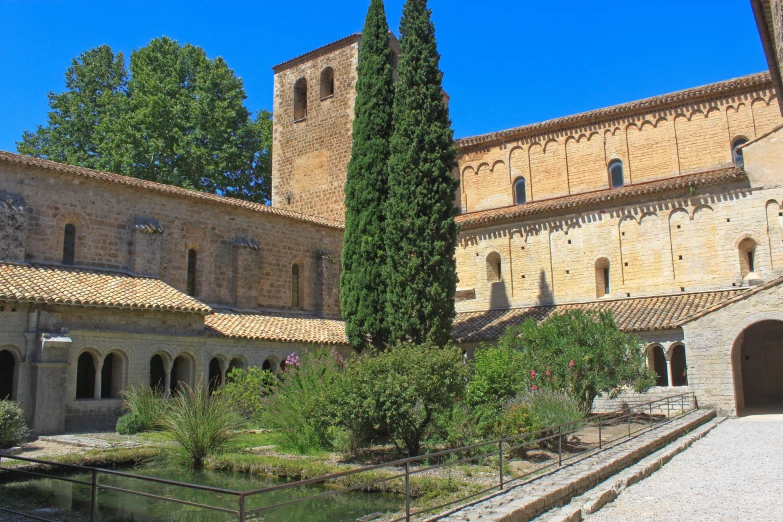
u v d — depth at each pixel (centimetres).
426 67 2680
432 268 2506
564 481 1120
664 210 3070
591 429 2047
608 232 3203
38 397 2017
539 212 3369
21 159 2373
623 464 1381
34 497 1352
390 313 2512
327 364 2189
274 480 1505
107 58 4875
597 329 2158
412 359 1597
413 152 2586
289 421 1827
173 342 2431
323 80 4097
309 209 3991
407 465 897
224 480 1523
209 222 2997
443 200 2577
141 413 2116
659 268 3045
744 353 3366
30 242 2380
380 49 2912
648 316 2788
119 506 1281
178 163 4466
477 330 3180
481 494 1127
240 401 2238
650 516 988
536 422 1662
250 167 4884
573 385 2105
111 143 4256
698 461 1513
